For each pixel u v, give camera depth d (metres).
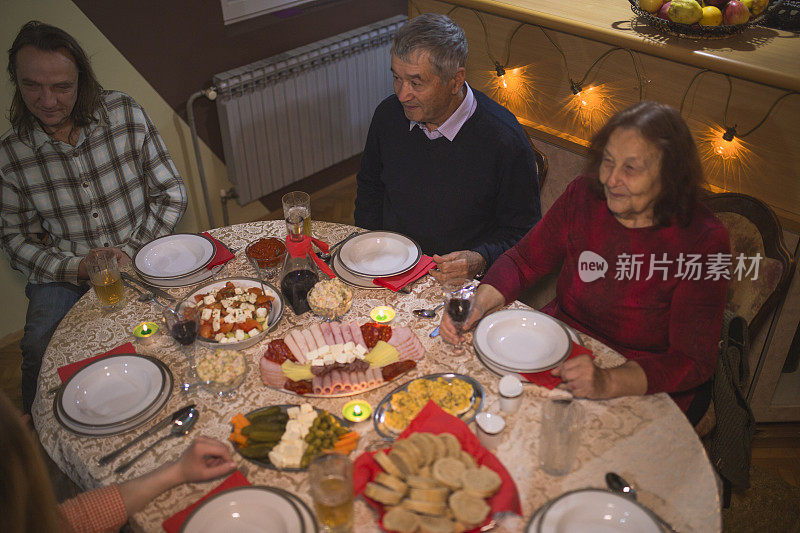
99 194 2.40
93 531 1.21
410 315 1.71
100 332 1.68
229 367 1.43
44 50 2.08
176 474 1.26
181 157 3.35
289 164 3.68
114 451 1.36
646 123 1.49
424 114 2.06
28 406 2.30
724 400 1.76
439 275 1.83
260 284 1.78
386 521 1.12
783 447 2.50
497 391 1.48
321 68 3.56
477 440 1.29
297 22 3.47
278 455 1.30
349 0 3.66
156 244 1.98
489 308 1.76
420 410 1.39
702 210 1.62
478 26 2.88
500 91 2.97
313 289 1.67
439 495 1.14
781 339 2.38
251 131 3.40
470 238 2.31
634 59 2.45
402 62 1.96
